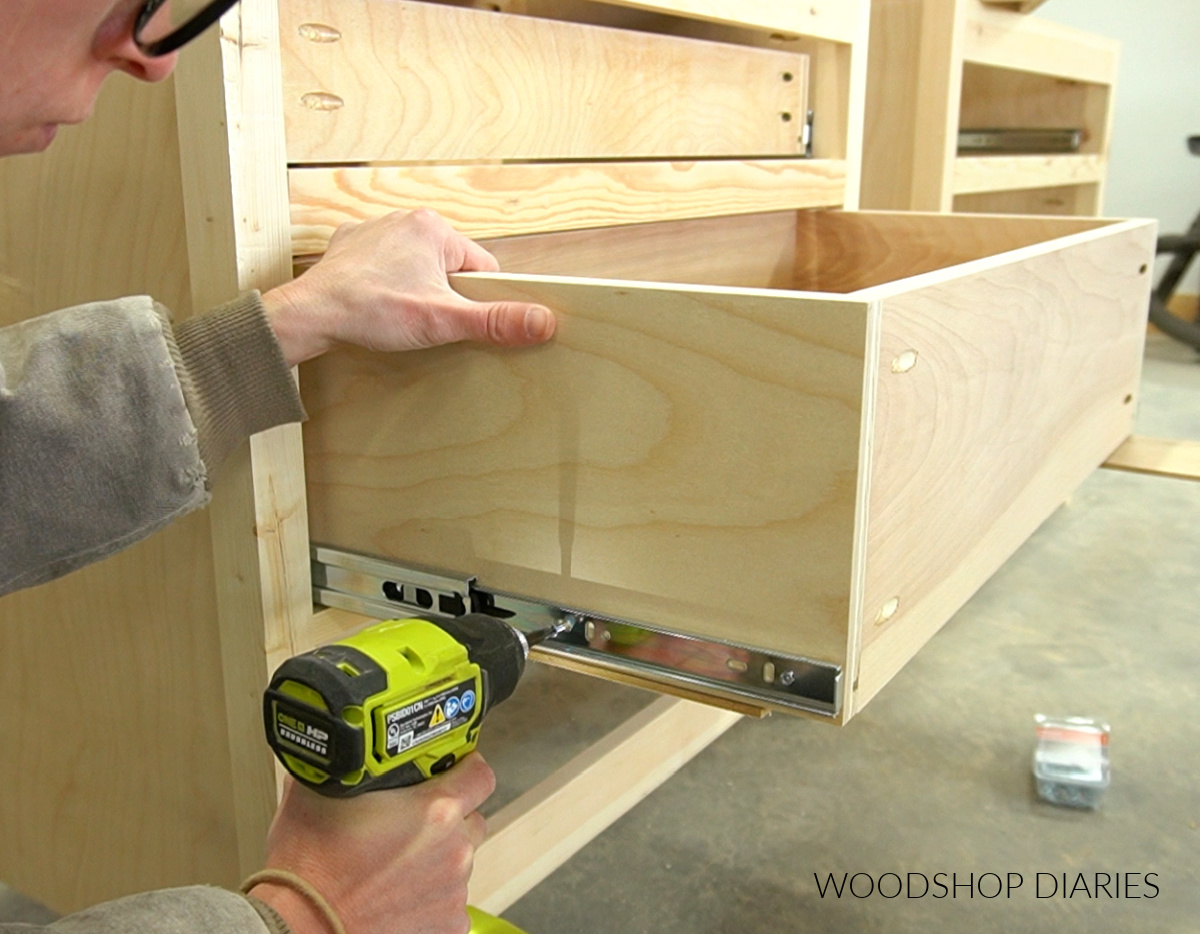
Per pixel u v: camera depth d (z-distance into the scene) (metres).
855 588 0.65
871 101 2.09
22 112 0.53
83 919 0.53
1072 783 1.32
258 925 0.56
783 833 1.28
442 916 0.64
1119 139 3.90
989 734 1.49
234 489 0.83
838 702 0.65
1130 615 1.85
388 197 0.91
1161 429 2.74
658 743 1.36
